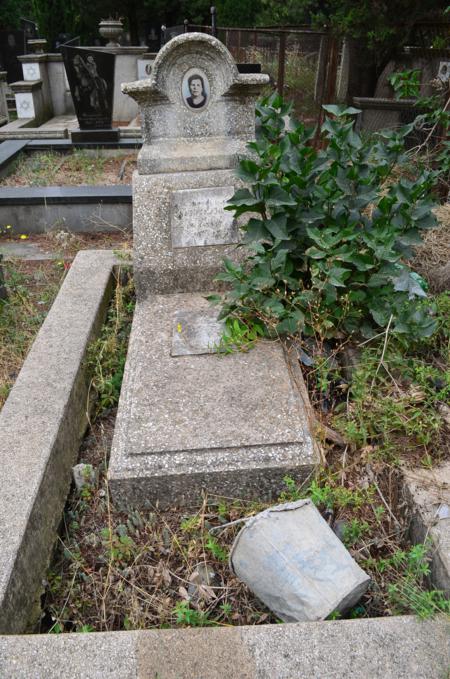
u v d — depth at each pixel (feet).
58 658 5.22
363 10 23.35
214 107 11.02
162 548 7.26
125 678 5.06
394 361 8.80
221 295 11.17
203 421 8.05
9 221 18.31
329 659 5.16
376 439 8.19
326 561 5.97
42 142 26.96
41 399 8.72
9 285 14.25
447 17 22.74
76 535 7.72
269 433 7.83
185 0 57.82
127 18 59.52
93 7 55.01
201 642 5.32
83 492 8.19
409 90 16.94
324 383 8.56
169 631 5.42
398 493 7.47
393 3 22.71
